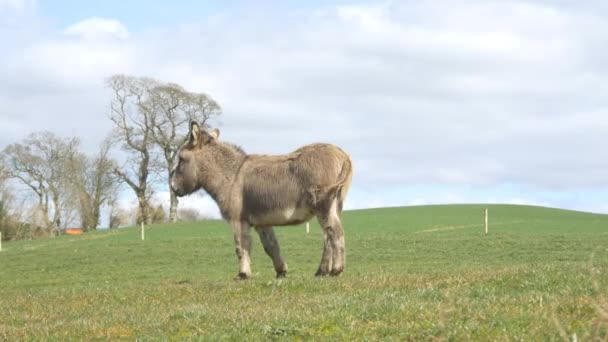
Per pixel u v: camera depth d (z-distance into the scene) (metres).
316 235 52.16
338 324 10.93
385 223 65.56
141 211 79.62
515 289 13.29
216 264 37.53
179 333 11.46
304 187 17.25
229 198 18.22
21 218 82.25
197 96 74.25
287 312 12.36
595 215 76.00
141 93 75.50
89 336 12.04
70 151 82.25
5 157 80.38
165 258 41.38
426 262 33.47
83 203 82.50
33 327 13.43
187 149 18.81
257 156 18.42
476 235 48.62
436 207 85.75
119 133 75.94
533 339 9.10
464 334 9.51
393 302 12.18
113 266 39.00
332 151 17.34
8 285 32.03
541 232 53.28
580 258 32.91
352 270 28.69
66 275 35.78
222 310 13.41
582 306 10.55
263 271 31.80
